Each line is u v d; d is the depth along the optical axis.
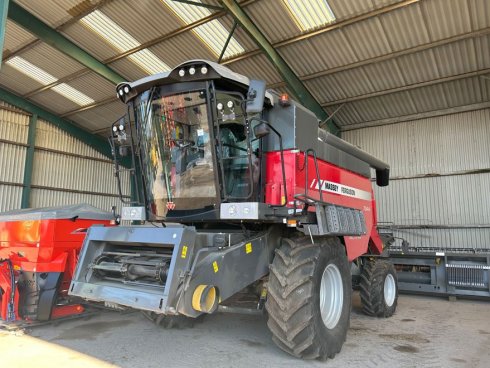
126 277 3.38
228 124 3.79
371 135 12.12
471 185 10.55
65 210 5.23
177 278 2.96
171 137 3.85
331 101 11.00
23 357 3.81
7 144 12.03
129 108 4.13
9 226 5.29
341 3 7.60
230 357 3.85
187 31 8.86
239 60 9.58
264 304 3.87
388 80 9.84
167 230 3.20
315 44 8.81
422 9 7.51
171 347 4.16
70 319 5.34
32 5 8.70
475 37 8.07
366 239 5.58
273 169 3.97
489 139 10.34
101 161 14.83
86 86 11.77
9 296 4.73
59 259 4.90
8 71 11.35
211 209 3.71
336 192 4.86
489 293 7.24
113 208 4.53
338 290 4.14
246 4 7.88
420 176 11.22
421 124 11.37
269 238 3.95
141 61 10.27
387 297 6.17
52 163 13.26
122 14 8.64
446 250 8.66
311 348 3.51
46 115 13.12
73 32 9.45
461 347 4.36
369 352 4.12
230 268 3.36
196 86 3.59
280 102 3.99
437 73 9.37
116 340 4.40
